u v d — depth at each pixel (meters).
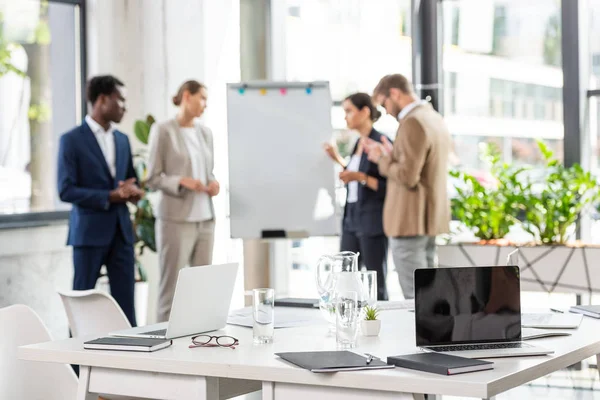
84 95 6.42
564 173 6.12
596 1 6.36
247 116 5.59
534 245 6.08
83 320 3.51
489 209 6.38
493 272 2.62
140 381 2.52
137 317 6.09
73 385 3.15
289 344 2.67
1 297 5.61
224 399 2.78
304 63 6.80
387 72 6.91
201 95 5.71
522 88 6.62
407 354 2.38
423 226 5.51
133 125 6.56
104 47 6.41
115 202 5.36
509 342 2.60
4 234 5.63
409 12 6.93
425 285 2.58
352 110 5.82
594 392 4.99
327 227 5.60
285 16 6.76
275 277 6.72
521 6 6.62
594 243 6.09
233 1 6.49
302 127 5.61
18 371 3.03
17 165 6.01
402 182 5.38
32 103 6.10
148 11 6.54
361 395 2.19
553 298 6.23
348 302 2.59
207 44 6.41
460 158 6.90
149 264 6.57
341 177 5.64
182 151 5.70
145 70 6.56
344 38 6.79
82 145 5.33
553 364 2.38
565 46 6.39
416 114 5.43
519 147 6.66
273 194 5.59
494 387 2.06
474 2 6.79
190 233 5.74
